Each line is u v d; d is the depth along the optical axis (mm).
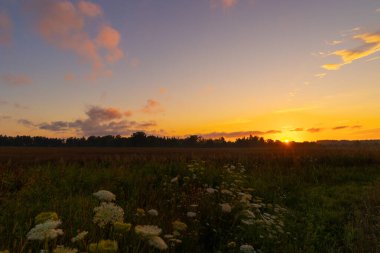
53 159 22188
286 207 10258
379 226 7953
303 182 14797
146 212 7316
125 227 2977
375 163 22625
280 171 16484
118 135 156625
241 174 13852
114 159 18250
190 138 161250
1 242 4812
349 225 8070
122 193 9750
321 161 22547
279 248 6441
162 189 10484
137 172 13383
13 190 9734
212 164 16672
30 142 169250
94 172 12617
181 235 5996
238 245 6328
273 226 7375
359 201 11016
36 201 8023
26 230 5363
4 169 11453
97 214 2992
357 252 6555
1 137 168750
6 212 6637
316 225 8203
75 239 2998
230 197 9008
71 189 10102
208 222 7309
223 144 164875
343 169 18891
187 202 8539
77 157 24109
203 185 11156
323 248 6887
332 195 12195
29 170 11984
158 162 16156
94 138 162125
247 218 7516
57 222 2887
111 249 2801
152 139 153875
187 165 13156
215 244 6570
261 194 11484
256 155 26328
